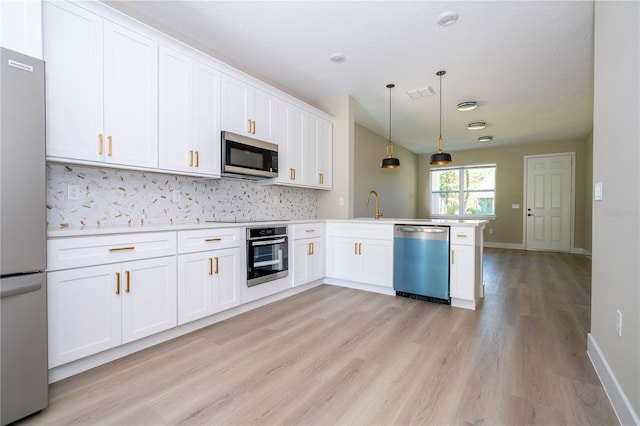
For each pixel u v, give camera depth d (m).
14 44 1.60
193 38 2.85
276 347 2.17
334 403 1.54
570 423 1.40
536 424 1.39
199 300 2.46
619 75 1.54
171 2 2.34
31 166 1.45
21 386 1.40
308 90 4.11
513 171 7.64
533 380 1.75
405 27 2.66
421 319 2.74
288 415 1.45
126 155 2.18
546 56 3.16
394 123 5.68
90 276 1.84
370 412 1.47
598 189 1.88
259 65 3.39
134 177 2.52
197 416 1.44
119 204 2.43
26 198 1.43
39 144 1.48
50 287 1.67
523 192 7.52
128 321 2.02
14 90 1.39
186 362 1.96
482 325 2.60
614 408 1.49
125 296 2.00
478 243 3.24
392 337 2.35
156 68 2.37
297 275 3.50
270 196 3.84
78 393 1.62
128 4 2.35
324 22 2.60
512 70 3.49
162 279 2.21
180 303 2.32
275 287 3.21
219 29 2.70
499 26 2.64
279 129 3.50
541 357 2.03
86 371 1.84
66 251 1.74
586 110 4.89
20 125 1.41
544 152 7.28
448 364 1.94
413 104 4.63
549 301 3.29
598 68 1.90
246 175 3.08
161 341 2.25
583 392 1.64
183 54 2.55
